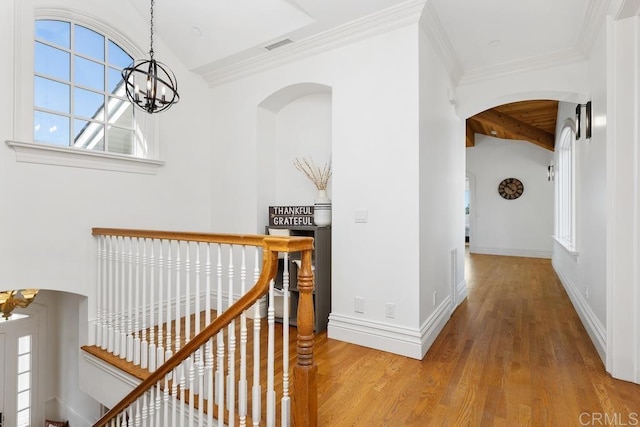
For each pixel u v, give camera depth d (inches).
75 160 111.1
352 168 113.9
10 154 97.5
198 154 151.6
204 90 154.2
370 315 109.5
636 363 84.3
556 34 116.0
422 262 104.2
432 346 108.7
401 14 101.2
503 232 335.3
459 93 156.3
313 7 106.0
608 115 88.7
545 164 317.1
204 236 74.4
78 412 131.0
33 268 102.3
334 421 70.1
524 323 130.7
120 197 123.7
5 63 96.8
